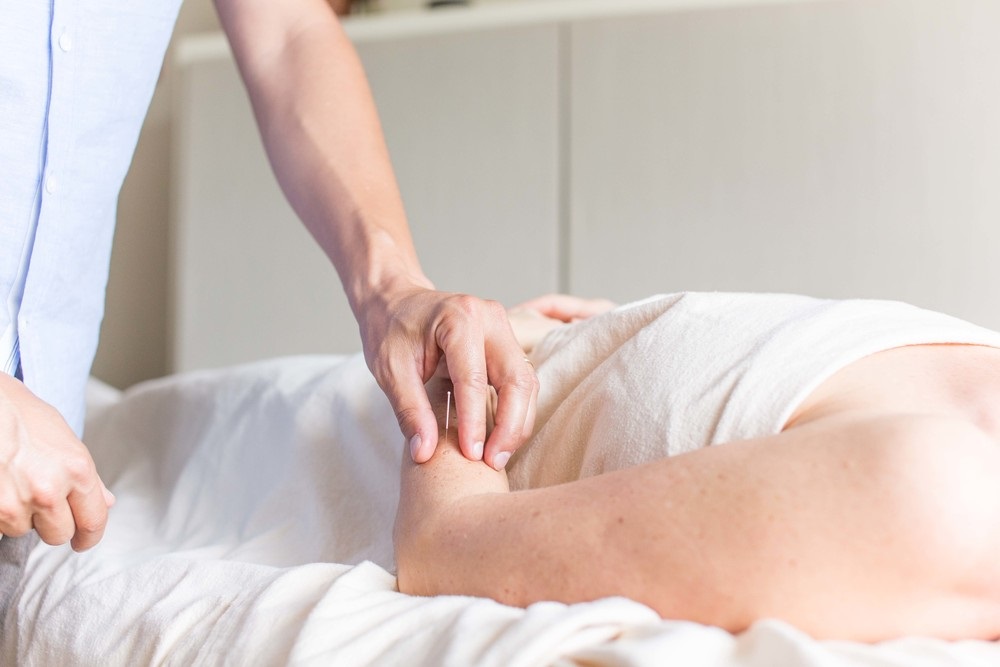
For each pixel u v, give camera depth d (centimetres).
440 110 218
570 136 209
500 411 70
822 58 194
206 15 262
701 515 50
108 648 70
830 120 194
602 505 53
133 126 90
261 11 109
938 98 188
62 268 85
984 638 52
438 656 49
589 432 73
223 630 62
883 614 48
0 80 77
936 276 188
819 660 41
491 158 214
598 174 207
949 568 47
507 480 78
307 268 227
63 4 79
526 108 212
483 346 72
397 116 220
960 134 186
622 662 43
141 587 74
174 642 66
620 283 206
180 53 238
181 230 236
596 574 52
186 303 235
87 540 69
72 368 90
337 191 96
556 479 75
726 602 49
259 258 230
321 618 55
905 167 189
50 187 82
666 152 203
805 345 63
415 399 72
